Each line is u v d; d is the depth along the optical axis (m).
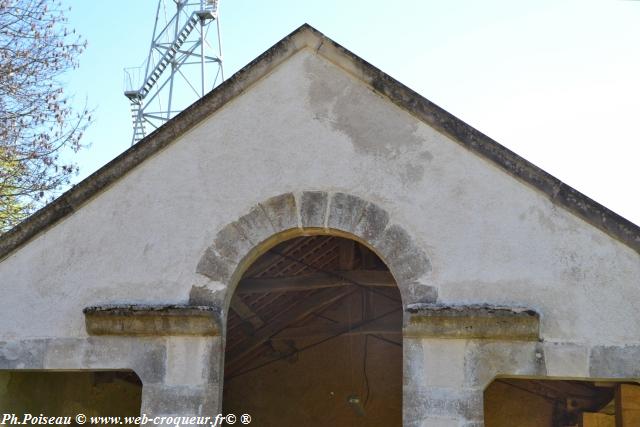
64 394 8.87
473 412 6.51
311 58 7.70
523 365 6.56
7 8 12.08
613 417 10.27
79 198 7.60
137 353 7.08
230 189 7.46
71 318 7.32
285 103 7.62
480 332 6.61
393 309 10.10
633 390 8.30
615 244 6.77
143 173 7.64
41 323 7.35
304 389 11.59
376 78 7.46
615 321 6.59
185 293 7.23
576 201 6.85
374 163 7.29
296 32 7.71
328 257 9.78
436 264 6.93
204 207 7.45
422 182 7.17
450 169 7.16
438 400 6.57
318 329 10.37
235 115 7.66
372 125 7.41
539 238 6.88
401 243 7.04
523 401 10.80
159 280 7.31
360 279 9.19
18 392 7.74
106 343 7.16
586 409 10.40
